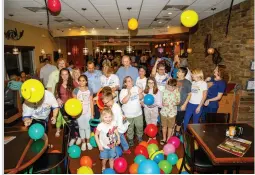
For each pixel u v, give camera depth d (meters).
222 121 3.15
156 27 10.51
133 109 3.52
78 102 3.08
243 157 2.01
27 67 8.91
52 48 11.76
